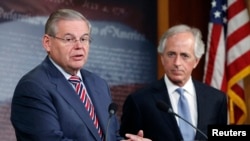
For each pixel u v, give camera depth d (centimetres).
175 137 838
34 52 1165
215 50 1333
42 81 659
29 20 1165
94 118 688
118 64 1291
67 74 697
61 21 679
